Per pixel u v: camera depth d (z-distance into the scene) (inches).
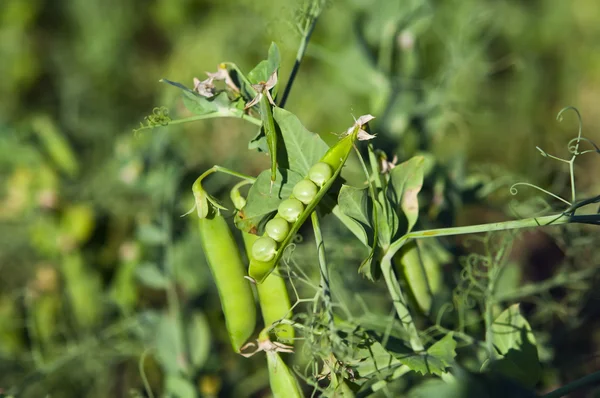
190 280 35.5
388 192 26.3
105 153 51.3
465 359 30.0
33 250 41.2
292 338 25.9
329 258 33.6
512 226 25.0
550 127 54.6
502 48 56.5
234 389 34.2
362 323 28.1
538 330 33.2
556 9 60.7
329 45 48.9
